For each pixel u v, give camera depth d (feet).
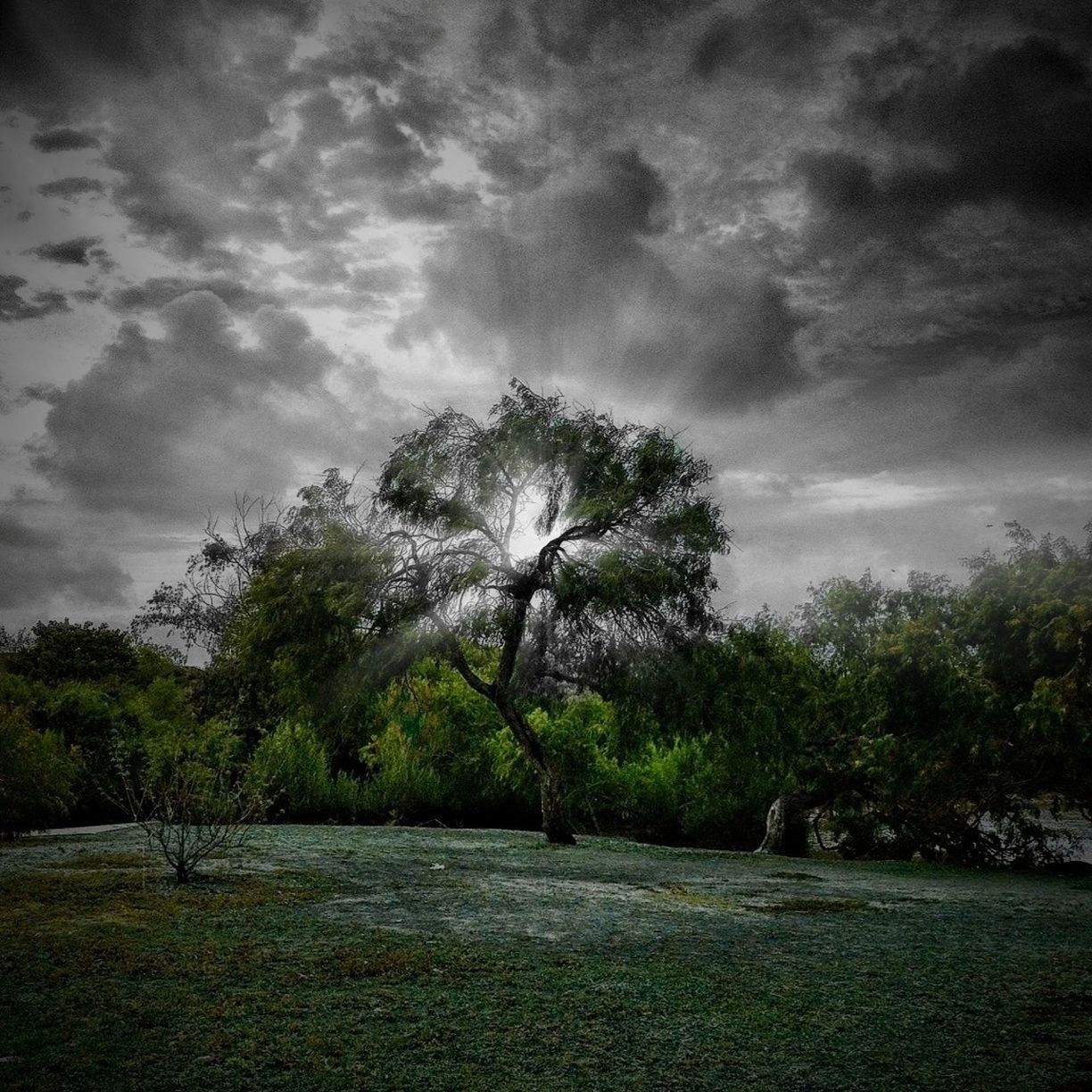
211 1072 15.97
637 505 63.05
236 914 28.99
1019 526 62.49
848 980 23.77
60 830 60.39
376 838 57.72
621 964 24.50
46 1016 18.35
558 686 69.56
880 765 62.95
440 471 62.39
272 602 62.80
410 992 21.01
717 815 79.46
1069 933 31.89
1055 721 54.29
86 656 151.02
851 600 71.26
